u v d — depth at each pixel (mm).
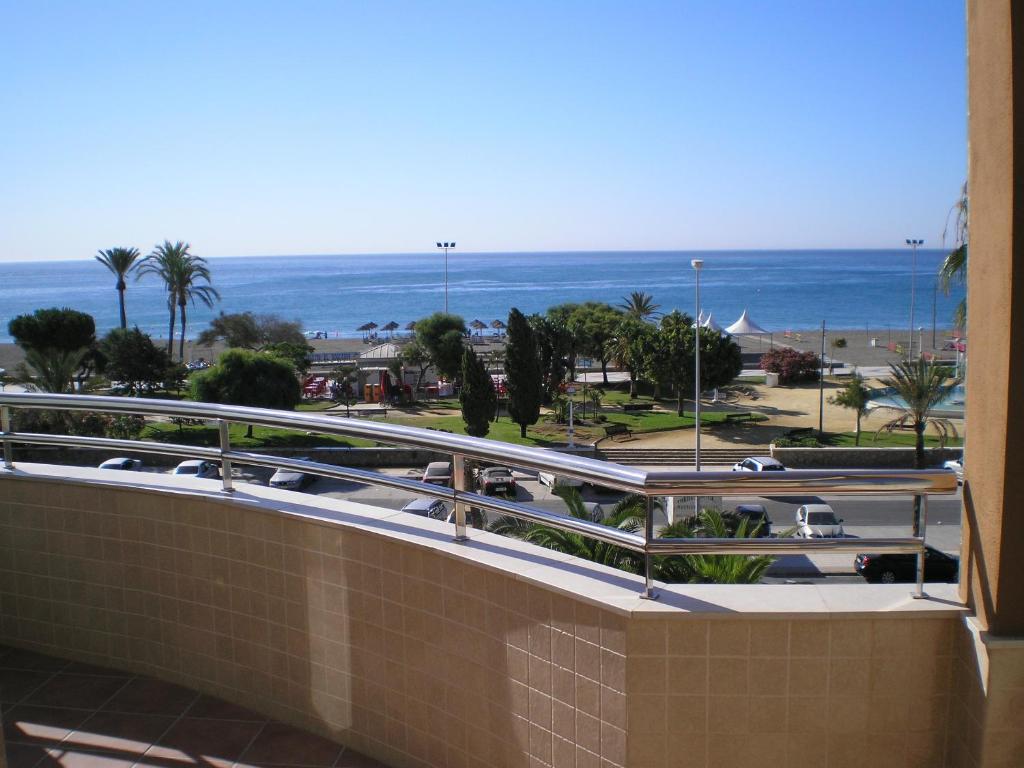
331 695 3646
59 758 3648
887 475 2666
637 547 2730
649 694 2684
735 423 41281
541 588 2852
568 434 38281
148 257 64438
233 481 4168
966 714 2617
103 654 4375
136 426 31938
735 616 2627
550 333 47531
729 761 2705
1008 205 2424
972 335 2641
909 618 2658
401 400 51562
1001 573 2496
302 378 56562
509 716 3021
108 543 4266
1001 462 2477
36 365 37781
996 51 2457
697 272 32625
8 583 4582
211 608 3998
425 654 3279
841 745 2699
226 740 3721
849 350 75062
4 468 4539
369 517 3537
